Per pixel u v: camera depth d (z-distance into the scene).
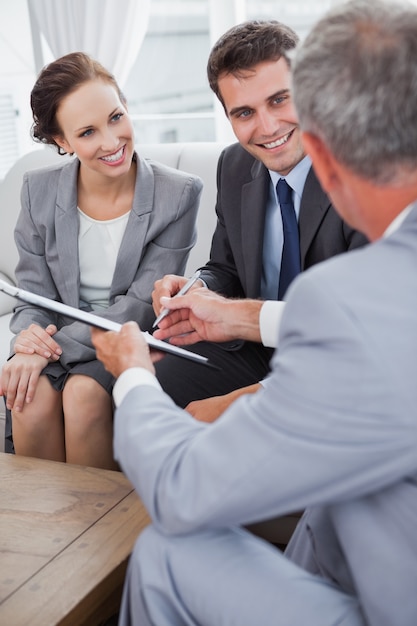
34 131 2.17
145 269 2.17
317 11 3.58
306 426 0.87
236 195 2.00
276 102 1.76
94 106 2.03
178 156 2.59
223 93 1.79
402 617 0.94
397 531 0.93
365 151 0.89
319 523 1.13
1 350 2.35
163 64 3.84
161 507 0.98
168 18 3.76
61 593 1.26
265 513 0.93
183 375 1.97
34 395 2.00
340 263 0.90
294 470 0.89
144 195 2.16
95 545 1.37
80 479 1.58
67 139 2.11
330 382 0.86
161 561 1.04
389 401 0.84
